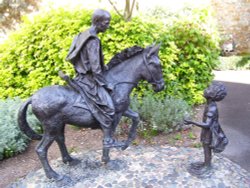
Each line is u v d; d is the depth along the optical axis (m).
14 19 9.89
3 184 4.21
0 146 4.76
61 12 6.66
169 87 6.21
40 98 3.61
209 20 7.17
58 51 6.18
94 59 3.47
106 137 3.81
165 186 3.78
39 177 4.06
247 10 12.62
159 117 5.45
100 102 3.62
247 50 12.85
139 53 3.83
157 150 4.71
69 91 3.72
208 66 6.72
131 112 4.04
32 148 5.25
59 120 3.69
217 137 3.79
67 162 4.22
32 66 6.44
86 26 5.99
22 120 3.71
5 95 6.54
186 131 5.60
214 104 3.79
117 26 6.00
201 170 3.96
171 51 6.11
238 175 4.06
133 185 3.79
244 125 6.02
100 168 4.13
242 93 8.16
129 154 4.51
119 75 3.83
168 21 6.99
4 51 6.62
